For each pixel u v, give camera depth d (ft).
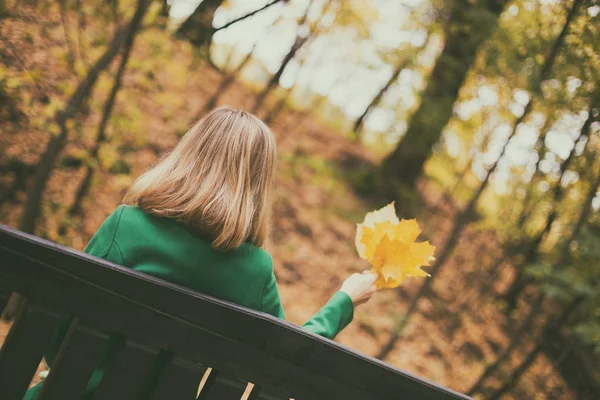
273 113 32.22
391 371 3.52
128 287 3.23
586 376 28.12
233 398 3.54
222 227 4.17
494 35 19.30
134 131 19.58
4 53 15.33
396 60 22.99
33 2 16.06
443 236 35.50
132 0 17.54
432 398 3.60
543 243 27.07
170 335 3.30
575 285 19.38
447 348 29.45
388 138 27.84
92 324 3.38
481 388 27.78
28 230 17.47
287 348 3.40
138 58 20.25
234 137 4.41
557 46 17.71
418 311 30.68
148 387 3.44
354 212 35.60
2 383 3.27
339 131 43.42
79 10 16.69
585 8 16.79
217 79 32.09
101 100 20.12
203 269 4.18
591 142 20.80
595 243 19.76
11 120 17.02
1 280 3.13
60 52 16.56
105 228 4.24
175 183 4.25
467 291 32.37
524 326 24.31
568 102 19.21
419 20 21.72
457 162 30.63
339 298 4.66
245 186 4.34
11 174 19.08
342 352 3.45
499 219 28.07
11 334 3.25
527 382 28.48
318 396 3.50
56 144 16.71
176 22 21.22
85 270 3.18
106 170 20.27
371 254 4.84
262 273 4.40
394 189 36.99
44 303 3.26
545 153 22.18
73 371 3.37
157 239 4.15
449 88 23.94
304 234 32.68
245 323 3.35
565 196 22.76
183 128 25.16
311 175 36.73
